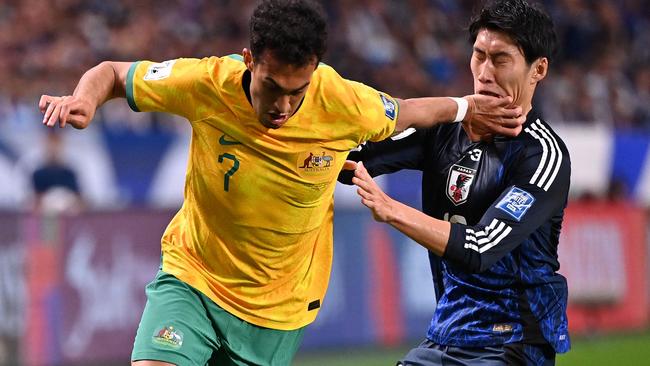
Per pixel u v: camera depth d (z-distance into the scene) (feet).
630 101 186.19
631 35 194.90
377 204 43.14
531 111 48.91
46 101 43.14
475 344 47.75
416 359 49.60
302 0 41.52
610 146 150.10
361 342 113.39
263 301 49.11
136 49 152.87
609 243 132.05
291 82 41.70
